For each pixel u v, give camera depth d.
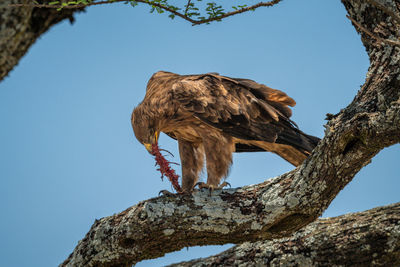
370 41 7.66
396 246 7.65
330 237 8.17
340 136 7.25
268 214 8.07
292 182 8.02
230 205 8.28
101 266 8.74
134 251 8.52
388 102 7.17
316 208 7.96
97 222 8.94
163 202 8.51
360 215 8.30
